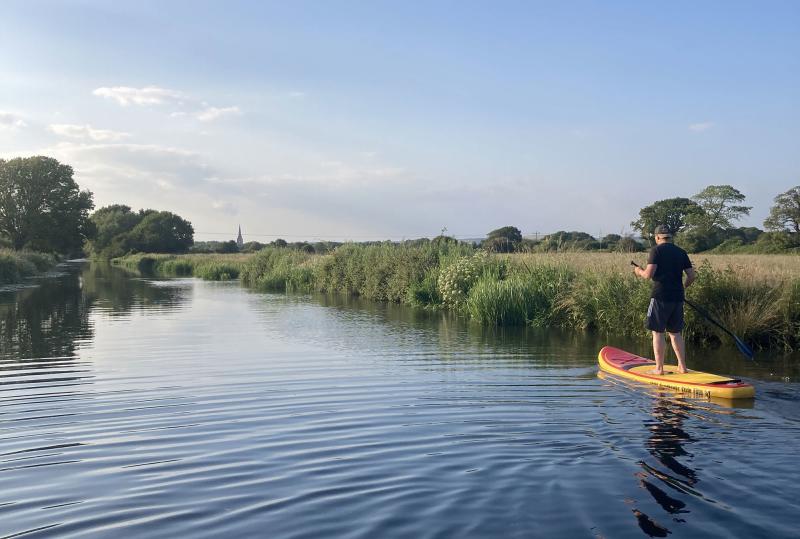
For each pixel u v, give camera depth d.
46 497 4.13
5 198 67.00
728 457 4.76
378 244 27.11
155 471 4.61
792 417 5.99
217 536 3.51
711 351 10.62
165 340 12.23
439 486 4.22
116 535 3.54
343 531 3.54
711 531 3.50
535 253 19.58
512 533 3.49
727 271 12.32
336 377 8.26
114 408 6.61
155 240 103.44
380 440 5.33
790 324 10.87
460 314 17.64
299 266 32.62
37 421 6.11
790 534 3.46
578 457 4.80
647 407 6.44
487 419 5.99
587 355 10.11
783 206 48.72
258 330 13.86
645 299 12.30
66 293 26.73
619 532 3.49
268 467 4.67
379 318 16.52
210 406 6.67
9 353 10.59
